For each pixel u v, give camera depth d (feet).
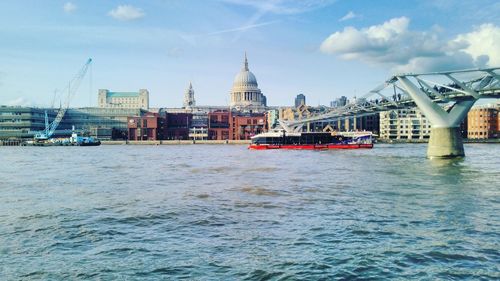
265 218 116.26
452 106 354.33
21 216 121.80
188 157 407.64
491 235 97.91
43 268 78.74
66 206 136.98
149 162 338.54
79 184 193.06
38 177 224.74
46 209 132.16
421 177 208.85
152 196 155.43
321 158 364.58
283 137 574.97
